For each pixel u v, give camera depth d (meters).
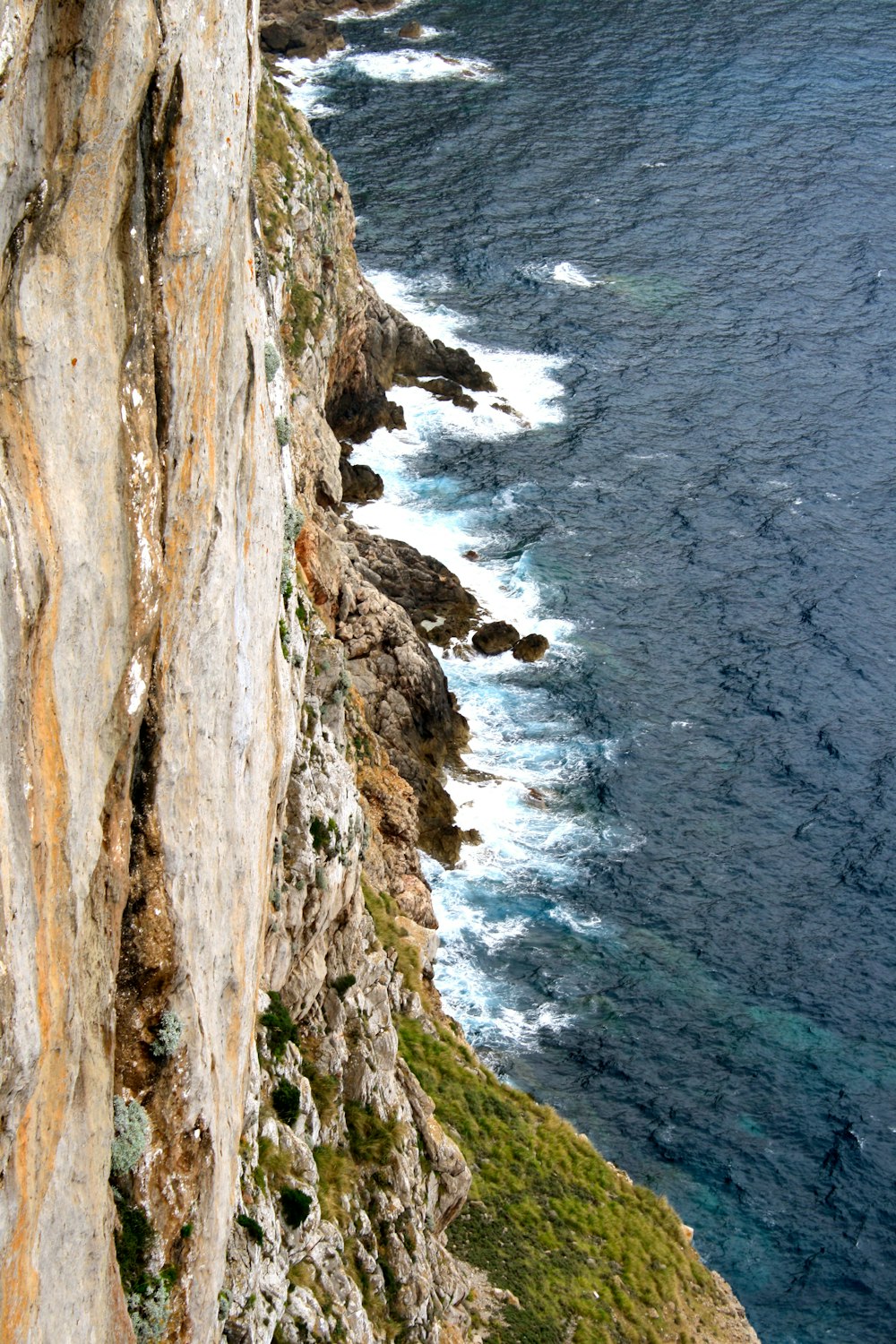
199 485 18.41
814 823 76.38
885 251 123.62
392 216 125.06
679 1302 47.72
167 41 15.74
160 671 17.47
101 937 16.11
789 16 161.25
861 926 71.44
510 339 111.38
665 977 68.25
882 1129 63.03
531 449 99.88
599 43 155.00
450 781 74.25
